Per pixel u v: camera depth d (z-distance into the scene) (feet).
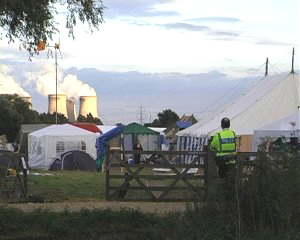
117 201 55.21
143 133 153.79
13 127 345.10
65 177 96.27
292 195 31.19
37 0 56.95
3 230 36.94
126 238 38.04
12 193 57.36
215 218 32.96
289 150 33.09
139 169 56.24
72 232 37.60
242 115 120.16
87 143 143.95
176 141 160.04
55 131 143.13
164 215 39.99
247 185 32.89
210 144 53.67
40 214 39.75
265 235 30.68
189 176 55.62
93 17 61.82
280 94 123.13
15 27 62.28
